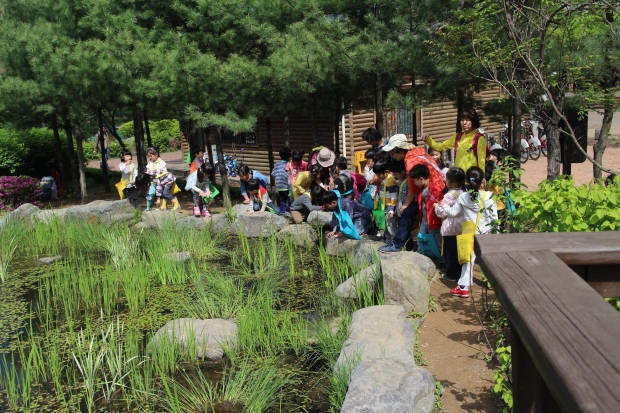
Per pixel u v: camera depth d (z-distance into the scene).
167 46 10.60
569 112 8.20
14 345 6.05
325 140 15.92
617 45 7.11
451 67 8.68
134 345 5.61
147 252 9.07
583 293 1.45
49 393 5.05
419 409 4.09
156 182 10.94
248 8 10.34
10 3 13.27
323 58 9.18
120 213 11.16
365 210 8.61
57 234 9.78
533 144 18.53
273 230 9.41
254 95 10.33
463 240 6.18
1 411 4.78
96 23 10.81
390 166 7.58
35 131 17.02
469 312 6.00
